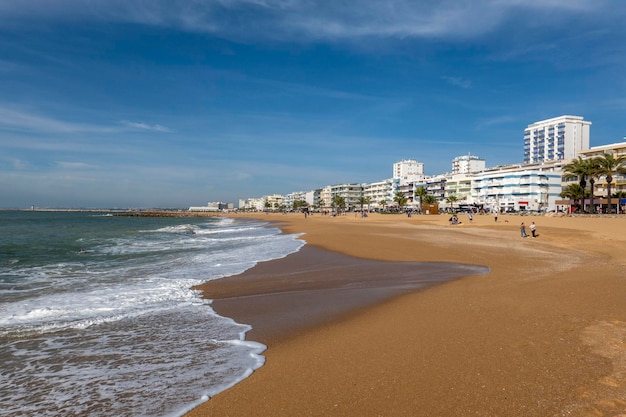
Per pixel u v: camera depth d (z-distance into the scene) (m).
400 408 4.63
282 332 7.98
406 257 19.55
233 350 6.98
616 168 64.19
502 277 13.16
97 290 12.45
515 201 104.06
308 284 13.14
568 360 5.76
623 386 4.91
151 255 22.50
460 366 5.72
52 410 5.01
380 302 10.22
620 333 6.83
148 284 13.42
